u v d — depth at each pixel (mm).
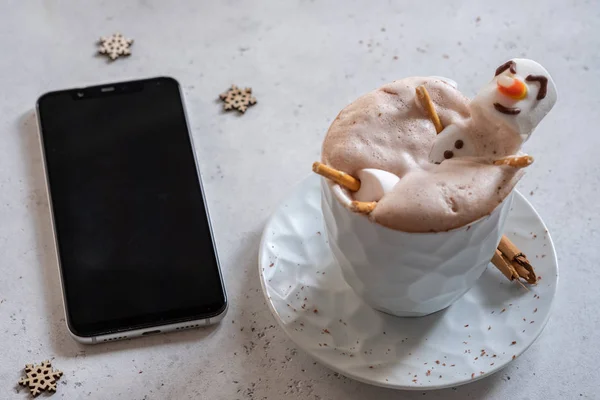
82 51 630
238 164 584
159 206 553
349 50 629
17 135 594
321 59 626
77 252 537
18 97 609
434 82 474
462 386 507
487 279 517
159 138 576
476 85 613
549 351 517
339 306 511
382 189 445
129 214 549
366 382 484
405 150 459
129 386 510
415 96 470
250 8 647
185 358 518
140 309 521
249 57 627
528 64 445
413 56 626
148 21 643
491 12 644
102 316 518
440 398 504
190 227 546
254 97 609
